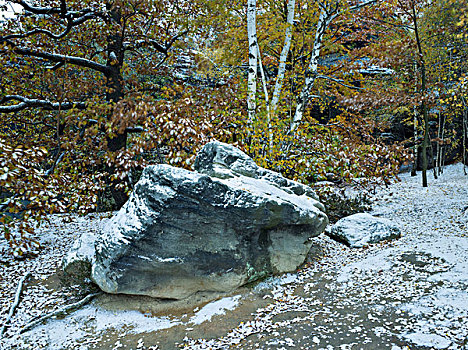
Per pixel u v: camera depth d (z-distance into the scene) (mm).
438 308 4031
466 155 16594
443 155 17109
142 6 10547
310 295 5070
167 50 12305
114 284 4949
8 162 5816
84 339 4457
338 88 12461
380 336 3691
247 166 6121
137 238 4785
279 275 5828
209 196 4863
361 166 8617
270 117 8781
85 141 10414
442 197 11008
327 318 4289
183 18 11242
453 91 10203
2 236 8938
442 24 12734
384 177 9039
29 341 4461
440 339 3430
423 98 10422
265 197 5227
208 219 4934
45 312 5141
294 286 5453
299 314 4520
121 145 11477
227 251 5164
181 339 4258
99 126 9523
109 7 10531
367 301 4586
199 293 5309
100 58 14523
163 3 10875
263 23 10688
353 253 6641
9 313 5074
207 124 7910
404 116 18172
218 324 4520
